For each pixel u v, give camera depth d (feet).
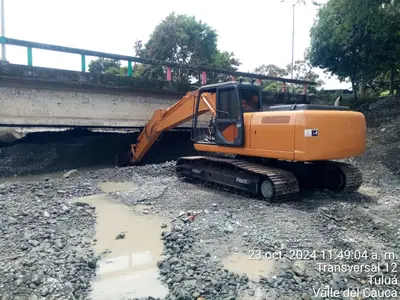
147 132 38.78
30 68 34.42
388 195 26.30
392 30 49.29
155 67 84.28
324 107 23.86
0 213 20.54
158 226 19.61
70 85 37.99
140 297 12.34
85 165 46.16
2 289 12.34
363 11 43.50
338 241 16.65
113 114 42.04
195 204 23.52
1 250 15.67
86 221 20.42
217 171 27.89
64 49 36.32
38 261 14.53
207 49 90.48
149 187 28.12
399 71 66.28
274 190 23.04
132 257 15.70
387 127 45.73
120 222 20.35
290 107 23.77
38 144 45.98
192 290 12.48
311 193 25.84
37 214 20.61
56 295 12.13
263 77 51.49
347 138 23.50
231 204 23.25
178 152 53.31
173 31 85.30
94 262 14.70
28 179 38.14
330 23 54.65
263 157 25.40
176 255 15.52
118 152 48.75
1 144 44.78
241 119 25.43
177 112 34.09
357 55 55.67
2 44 33.19
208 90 28.91
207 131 30.66
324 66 60.08
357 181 25.36
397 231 18.16
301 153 21.88
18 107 35.24
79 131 50.29
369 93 66.08
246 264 14.65
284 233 17.60
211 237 17.31
